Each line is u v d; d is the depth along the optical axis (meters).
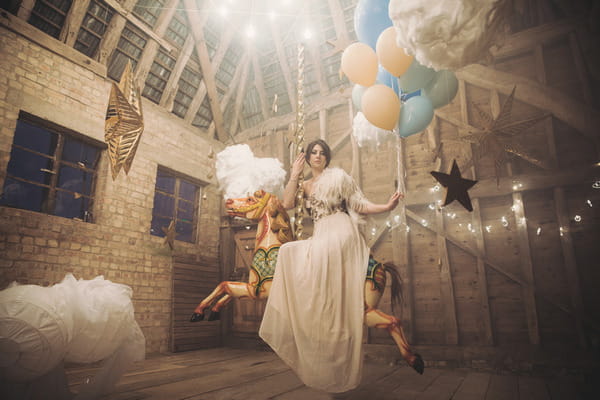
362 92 2.77
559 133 4.06
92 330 1.76
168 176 5.65
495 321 4.01
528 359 3.67
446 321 4.19
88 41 4.51
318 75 5.80
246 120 6.71
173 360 4.15
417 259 4.57
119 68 4.91
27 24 3.89
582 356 3.48
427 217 4.62
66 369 3.39
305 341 1.87
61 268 3.89
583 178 3.78
